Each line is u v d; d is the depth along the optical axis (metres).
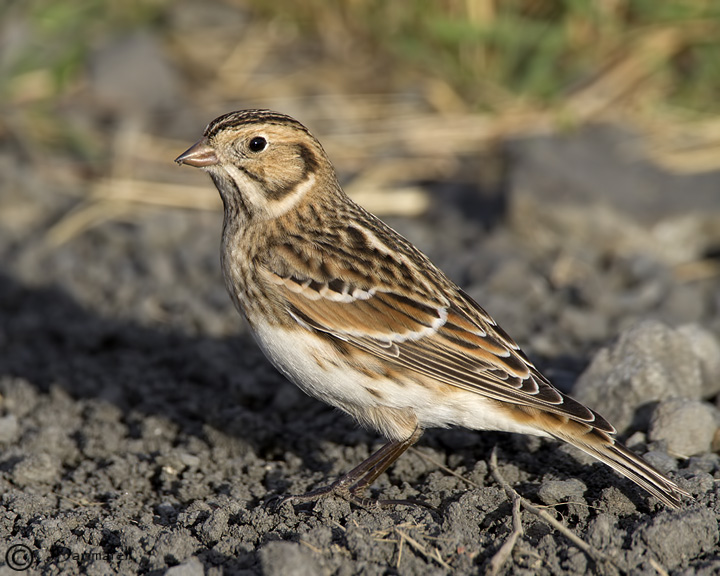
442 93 17.41
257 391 10.62
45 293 13.34
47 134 16.91
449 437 9.55
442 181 15.88
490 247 14.13
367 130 16.86
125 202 15.46
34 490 9.09
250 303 8.98
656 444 9.00
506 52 17.30
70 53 17.81
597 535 7.48
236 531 7.92
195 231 14.77
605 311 12.47
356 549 7.50
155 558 7.59
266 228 9.09
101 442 9.75
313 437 9.88
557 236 14.23
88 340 12.06
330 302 8.74
